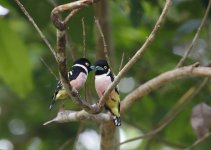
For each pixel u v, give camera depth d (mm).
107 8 10328
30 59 12891
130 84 13445
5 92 15680
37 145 15820
